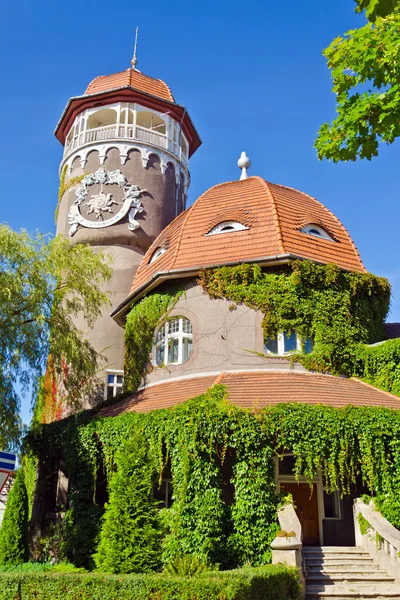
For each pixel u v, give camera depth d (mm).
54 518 21812
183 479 16781
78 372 22734
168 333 23469
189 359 22188
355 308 22844
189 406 17469
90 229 29875
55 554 20094
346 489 18797
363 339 22578
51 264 22094
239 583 10562
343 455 17016
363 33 10852
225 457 17875
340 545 18328
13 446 20125
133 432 18719
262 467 16844
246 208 24828
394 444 17266
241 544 16234
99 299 23781
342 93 11578
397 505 16766
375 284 23578
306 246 23219
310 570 15617
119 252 29812
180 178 33656
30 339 20578
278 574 12641
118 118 32094
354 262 24188
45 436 22141
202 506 16484
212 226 24375
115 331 28609
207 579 10602
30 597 11609
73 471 20656
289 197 26094
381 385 20984
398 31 10648
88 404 27109
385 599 14383
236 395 18609
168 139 32969
